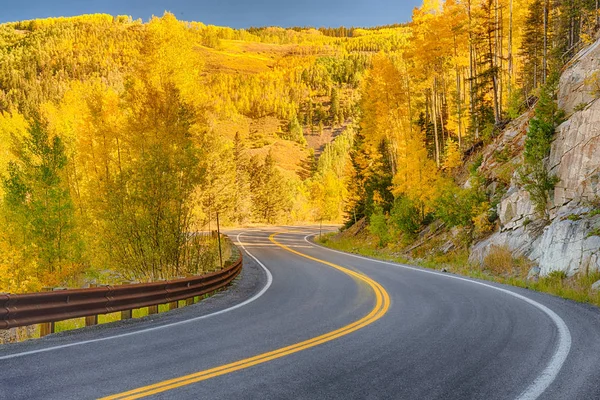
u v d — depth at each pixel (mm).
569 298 12125
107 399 4566
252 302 12156
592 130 17016
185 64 25766
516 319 9062
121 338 7512
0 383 5020
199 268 17562
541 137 19234
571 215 15523
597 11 32125
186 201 17031
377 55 42500
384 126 43125
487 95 49719
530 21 39719
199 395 4738
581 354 6418
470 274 19016
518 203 20391
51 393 4719
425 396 4812
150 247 15695
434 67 40031
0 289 20641
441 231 28656
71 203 21734
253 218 93500
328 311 10500
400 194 33781
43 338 7477
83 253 21172
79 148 25578
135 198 15625
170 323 8984
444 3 36188
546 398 4738
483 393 4902
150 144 17641
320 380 5324
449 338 7531
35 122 22188
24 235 20984
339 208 104688
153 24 25453
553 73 22172
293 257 28984
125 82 25375
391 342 7289
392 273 19266
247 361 6105
